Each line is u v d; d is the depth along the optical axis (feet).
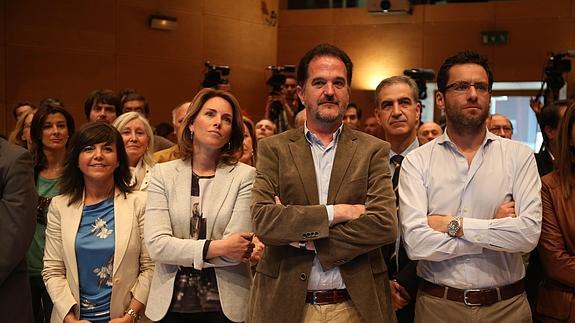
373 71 28.40
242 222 8.43
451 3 27.61
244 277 8.48
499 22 26.94
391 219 7.26
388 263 8.97
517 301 7.88
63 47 24.53
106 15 25.30
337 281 7.47
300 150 7.69
